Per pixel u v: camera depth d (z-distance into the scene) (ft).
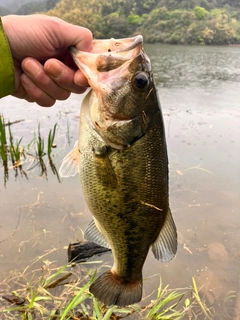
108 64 0.97
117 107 0.97
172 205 2.10
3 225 1.93
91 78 0.96
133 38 1.05
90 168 1.01
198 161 2.61
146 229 1.07
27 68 1.04
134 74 0.97
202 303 1.48
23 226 1.92
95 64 0.97
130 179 1.01
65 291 1.53
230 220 1.96
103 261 1.70
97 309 1.38
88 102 1.03
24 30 1.05
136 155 1.00
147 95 0.98
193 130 3.22
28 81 1.10
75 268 1.66
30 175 2.51
